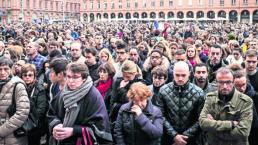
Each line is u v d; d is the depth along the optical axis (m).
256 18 126.19
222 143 7.60
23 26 50.41
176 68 8.63
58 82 8.80
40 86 9.26
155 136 7.48
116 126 7.80
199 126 8.51
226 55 15.89
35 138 9.18
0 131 7.96
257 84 10.45
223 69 7.54
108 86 10.77
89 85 6.71
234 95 7.60
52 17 140.38
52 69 8.49
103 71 10.73
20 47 16.17
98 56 14.48
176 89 8.70
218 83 7.57
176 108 8.60
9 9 124.94
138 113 7.46
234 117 7.50
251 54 10.49
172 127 8.57
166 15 137.62
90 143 6.57
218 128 7.38
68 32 28.27
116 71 12.28
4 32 38.09
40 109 8.98
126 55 13.27
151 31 39.50
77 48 13.48
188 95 8.59
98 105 6.71
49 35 25.36
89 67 12.54
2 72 8.16
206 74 10.22
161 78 9.77
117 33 36.31
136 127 7.55
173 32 39.09
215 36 23.91
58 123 6.81
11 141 8.33
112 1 146.12
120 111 7.81
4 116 8.16
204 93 9.55
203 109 7.81
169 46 17.88
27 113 8.16
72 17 150.12
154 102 9.64
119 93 9.54
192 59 15.13
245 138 7.52
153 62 12.35
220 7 129.38
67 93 6.66
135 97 7.60
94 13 149.25
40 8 133.88
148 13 140.38
